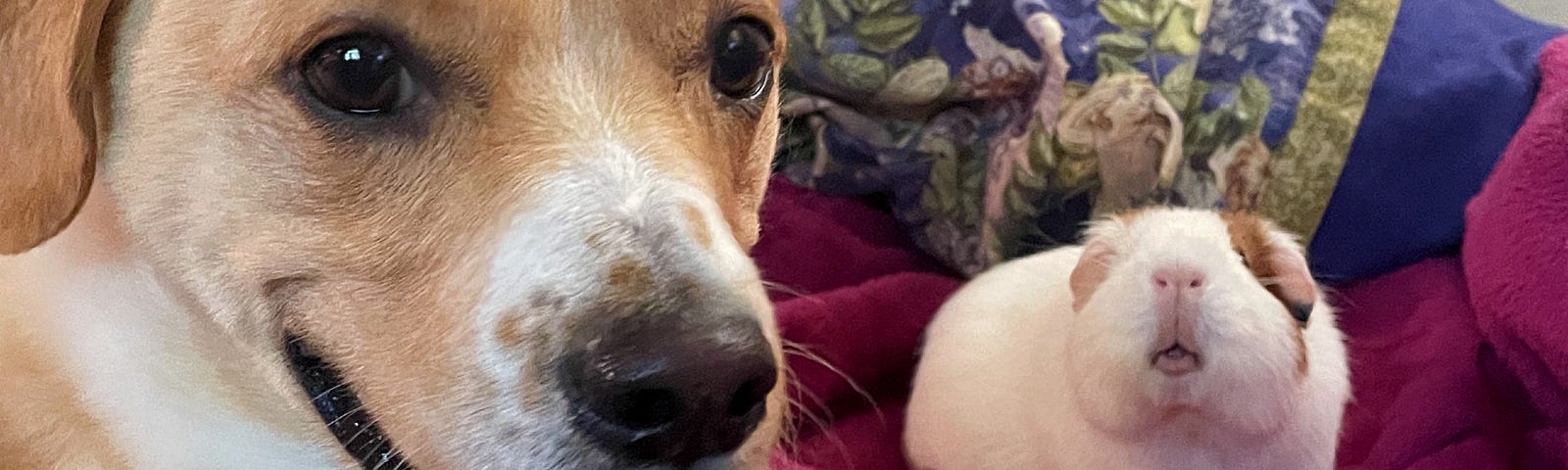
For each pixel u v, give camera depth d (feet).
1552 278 1.69
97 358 1.27
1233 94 2.02
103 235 1.23
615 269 1.06
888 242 2.31
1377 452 1.75
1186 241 1.47
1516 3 2.52
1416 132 1.98
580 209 1.09
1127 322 1.43
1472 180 1.97
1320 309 1.64
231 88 1.11
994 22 2.11
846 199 2.35
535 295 1.06
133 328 1.26
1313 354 1.54
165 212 1.17
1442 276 1.94
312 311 1.15
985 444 1.67
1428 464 1.70
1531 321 1.71
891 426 1.94
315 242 1.13
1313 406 1.50
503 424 1.07
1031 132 2.07
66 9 1.11
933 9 2.15
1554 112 1.76
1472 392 1.75
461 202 1.11
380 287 1.12
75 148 1.13
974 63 2.13
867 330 1.98
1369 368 1.89
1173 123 2.00
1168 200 2.02
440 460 1.10
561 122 1.13
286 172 1.12
